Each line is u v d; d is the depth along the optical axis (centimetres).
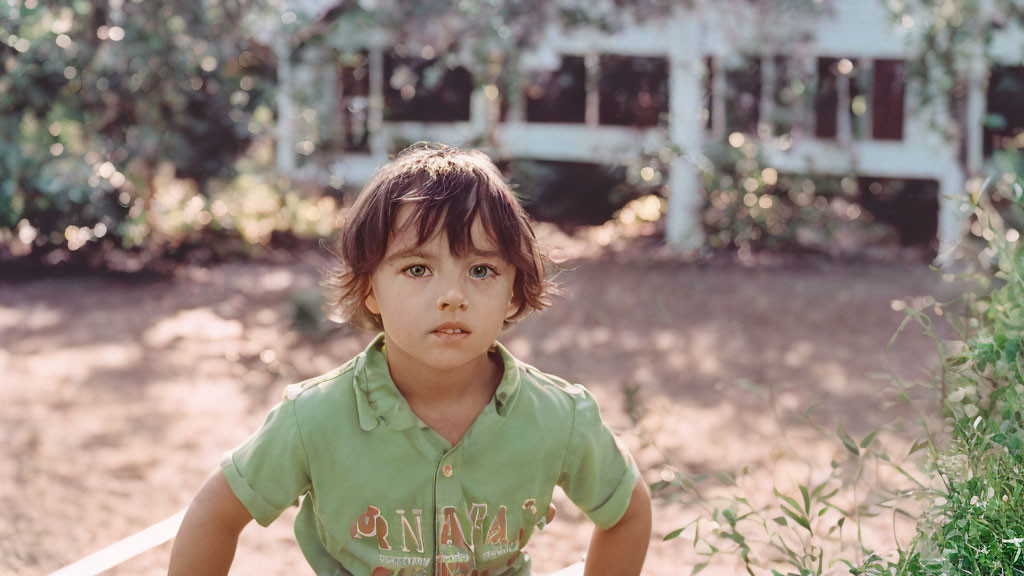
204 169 746
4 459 385
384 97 830
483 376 174
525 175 821
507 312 174
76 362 523
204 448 404
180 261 762
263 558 303
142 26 706
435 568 171
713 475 233
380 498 169
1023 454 176
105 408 452
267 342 561
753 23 771
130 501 350
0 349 544
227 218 837
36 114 706
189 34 720
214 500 173
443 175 162
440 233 157
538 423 173
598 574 190
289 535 320
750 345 552
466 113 841
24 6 688
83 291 677
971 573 168
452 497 169
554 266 192
